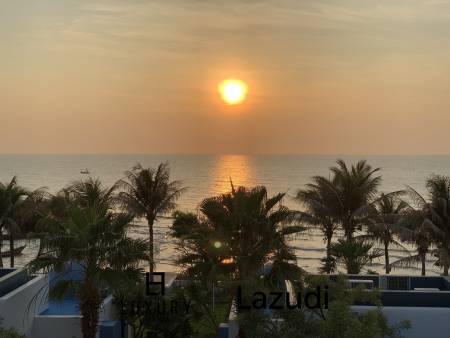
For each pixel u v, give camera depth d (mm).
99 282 19375
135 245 20094
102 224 19688
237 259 20234
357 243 35844
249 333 17859
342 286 19031
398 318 20344
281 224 21266
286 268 20219
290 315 17672
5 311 19906
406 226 34500
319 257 81438
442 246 32344
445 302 21141
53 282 24578
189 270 20797
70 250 19328
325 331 17016
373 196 40375
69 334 22484
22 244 67688
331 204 39188
